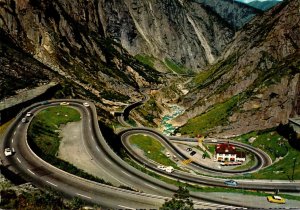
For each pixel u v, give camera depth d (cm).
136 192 6481
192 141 15162
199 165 12244
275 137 14012
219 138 16038
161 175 9756
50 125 10531
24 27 19925
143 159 11525
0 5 19338
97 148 9350
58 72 18825
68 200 5850
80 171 7588
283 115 16425
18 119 10375
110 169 8238
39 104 12438
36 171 6894
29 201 4759
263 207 7162
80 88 18150
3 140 8469
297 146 12075
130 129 14688
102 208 5762
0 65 14500
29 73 15550
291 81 16725
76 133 10281
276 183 9306
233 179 9738
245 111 17388
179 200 5050
